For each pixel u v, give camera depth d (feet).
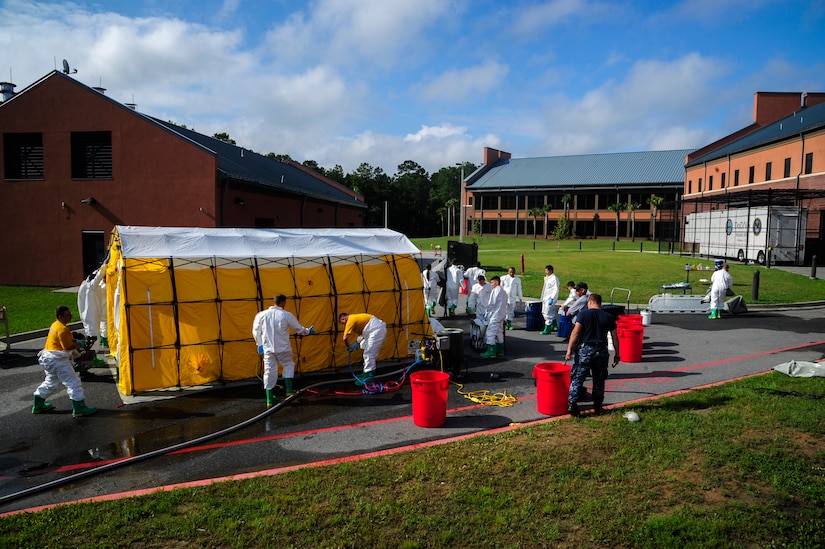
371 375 33.81
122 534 16.25
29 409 29.89
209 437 25.11
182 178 78.59
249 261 36.86
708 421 24.89
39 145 82.89
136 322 32.55
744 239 118.52
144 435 26.00
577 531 16.17
